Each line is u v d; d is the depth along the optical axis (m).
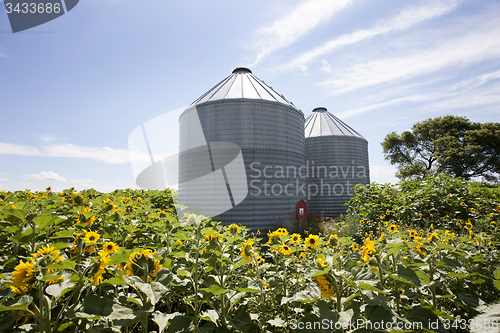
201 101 12.80
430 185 8.38
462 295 2.43
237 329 1.89
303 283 2.53
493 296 2.81
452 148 26.92
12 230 2.15
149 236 3.56
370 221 7.82
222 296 2.10
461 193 8.01
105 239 2.83
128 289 2.55
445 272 2.45
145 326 1.69
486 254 3.56
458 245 3.19
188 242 3.01
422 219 7.19
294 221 11.94
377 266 2.14
